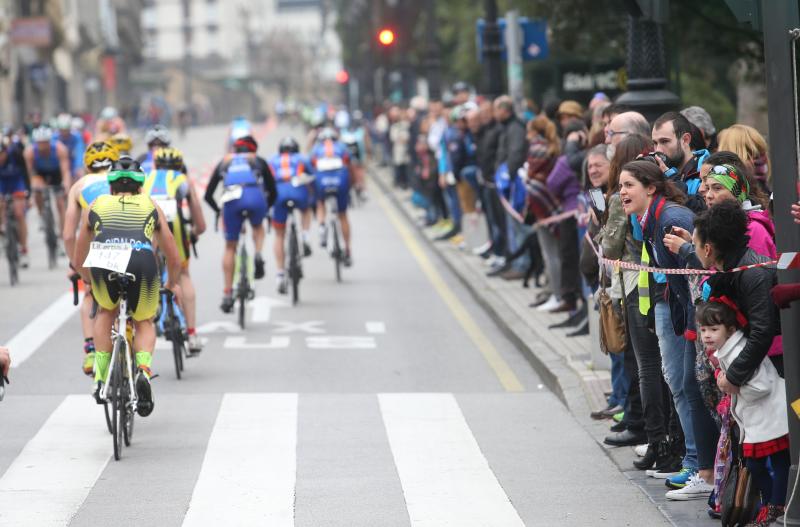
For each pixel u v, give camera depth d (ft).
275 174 161.27
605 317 85.25
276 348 131.95
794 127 61.82
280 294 171.42
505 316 142.61
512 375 117.60
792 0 61.87
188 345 118.73
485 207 180.14
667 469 81.25
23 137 339.57
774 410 64.95
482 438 93.25
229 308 143.43
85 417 100.89
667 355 76.59
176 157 119.34
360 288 177.47
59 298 167.73
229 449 90.27
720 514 70.13
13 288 177.99
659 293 76.13
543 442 91.76
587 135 128.77
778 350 65.00
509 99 163.22
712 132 90.38
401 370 120.47
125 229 90.53
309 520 72.69
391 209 302.45
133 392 90.53
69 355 128.06
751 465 65.77
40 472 84.28
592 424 96.84
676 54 163.02
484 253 192.85
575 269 135.13
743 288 64.49
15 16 600.39
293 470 84.17
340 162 184.03
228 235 143.64
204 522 72.38
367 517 73.26
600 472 82.89
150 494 78.59
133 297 90.27
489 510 74.43
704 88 220.64
